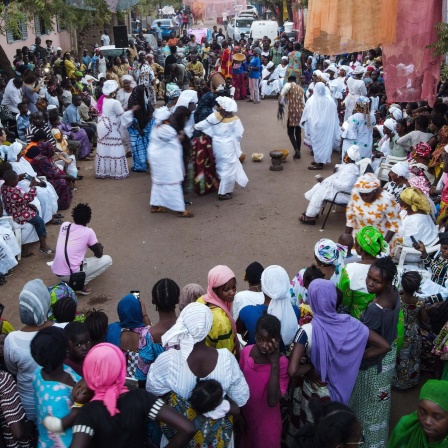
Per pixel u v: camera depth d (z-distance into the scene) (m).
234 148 9.56
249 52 21.70
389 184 7.70
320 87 10.87
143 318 4.92
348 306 4.66
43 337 3.27
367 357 3.87
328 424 2.69
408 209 6.59
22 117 11.51
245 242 8.16
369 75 14.45
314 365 3.80
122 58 19.09
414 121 9.71
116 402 2.95
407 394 5.06
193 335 3.34
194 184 9.80
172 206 8.98
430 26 7.94
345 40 8.17
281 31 32.41
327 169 11.42
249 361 3.72
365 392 4.05
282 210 9.30
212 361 3.41
